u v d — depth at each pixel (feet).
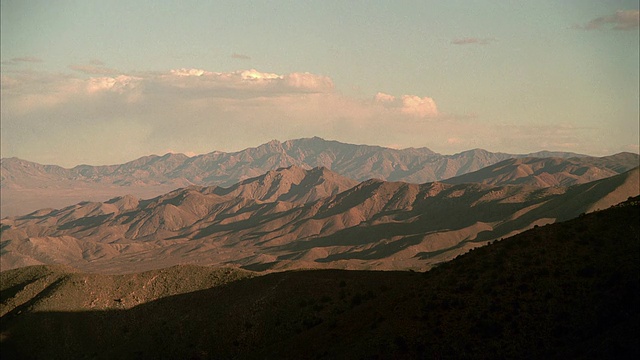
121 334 344.49
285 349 231.09
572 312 174.91
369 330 204.13
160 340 321.11
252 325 301.02
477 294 194.80
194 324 323.78
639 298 169.27
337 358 195.11
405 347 184.03
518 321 178.09
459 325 184.44
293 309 302.04
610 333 160.04
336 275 334.65
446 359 174.50
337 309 288.10
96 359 325.01
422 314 195.93
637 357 147.33
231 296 343.26
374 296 291.38
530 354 166.71
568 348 163.43
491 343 173.88
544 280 189.67
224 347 294.87
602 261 189.26
